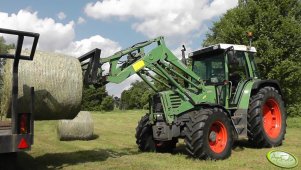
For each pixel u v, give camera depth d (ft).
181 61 28.09
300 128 48.03
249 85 29.07
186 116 25.59
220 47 27.86
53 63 19.85
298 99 75.92
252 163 22.45
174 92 26.04
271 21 71.15
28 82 18.94
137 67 24.76
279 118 30.42
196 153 23.25
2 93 19.77
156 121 26.58
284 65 68.23
